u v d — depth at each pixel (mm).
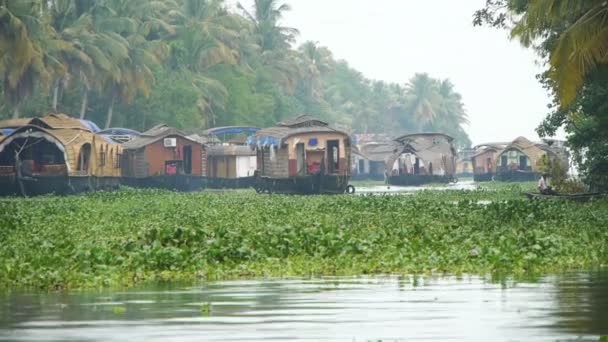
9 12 157875
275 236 48844
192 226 59219
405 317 29359
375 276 40875
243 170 180500
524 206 75062
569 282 38062
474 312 30203
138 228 62781
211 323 28562
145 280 40094
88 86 193875
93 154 145875
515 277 40000
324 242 48125
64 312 31000
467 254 45750
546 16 65562
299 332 26844
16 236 57406
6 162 143750
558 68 63438
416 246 48062
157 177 162750
